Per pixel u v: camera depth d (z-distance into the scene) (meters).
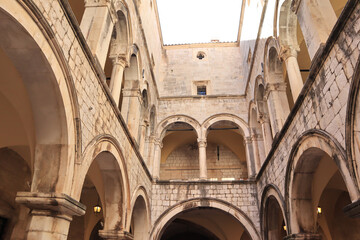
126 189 10.61
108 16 9.05
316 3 8.54
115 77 10.81
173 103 20.33
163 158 24.02
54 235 5.40
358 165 5.86
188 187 16.56
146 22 16.73
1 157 10.31
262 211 14.84
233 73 22.59
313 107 8.27
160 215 15.75
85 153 6.66
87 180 14.77
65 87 5.76
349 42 6.25
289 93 18.09
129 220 10.69
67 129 5.79
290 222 10.28
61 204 5.39
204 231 22.50
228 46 24.22
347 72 6.37
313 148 8.47
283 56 11.13
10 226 10.34
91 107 7.29
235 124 19.62
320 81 7.75
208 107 20.05
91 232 16.78
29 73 5.35
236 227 20.38
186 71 22.84
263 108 16.33
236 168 23.48
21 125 7.60
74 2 12.69
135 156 12.33
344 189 12.41
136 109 13.07
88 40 8.24
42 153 5.75
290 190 10.30
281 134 11.06
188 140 24.28
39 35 4.92
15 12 4.36
